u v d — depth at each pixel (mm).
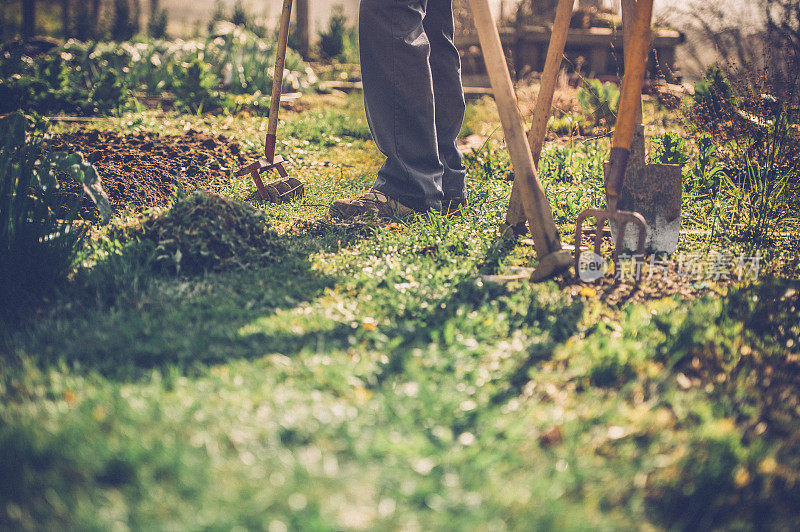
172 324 2445
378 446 1698
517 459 1693
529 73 9484
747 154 4391
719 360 2287
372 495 1547
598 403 1990
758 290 2918
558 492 1579
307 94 9977
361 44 3793
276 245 3340
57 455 1621
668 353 2312
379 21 3682
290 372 2076
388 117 3832
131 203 4016
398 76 3746
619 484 1632
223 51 9703
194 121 7461
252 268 3111
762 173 4215
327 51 14859
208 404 1871
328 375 2062
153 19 15891
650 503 1598
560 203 4383
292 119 7887
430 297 2758
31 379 2008
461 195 4246
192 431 1736
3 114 7113
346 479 1579
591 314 2688
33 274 2754
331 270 3121
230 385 1974
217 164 5168
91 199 3646
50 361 2162
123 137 5617
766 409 2023
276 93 4312
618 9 10195
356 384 2037
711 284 3045
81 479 1571
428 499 1531
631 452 1757
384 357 2199
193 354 2188
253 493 1519
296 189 4496
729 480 1660
